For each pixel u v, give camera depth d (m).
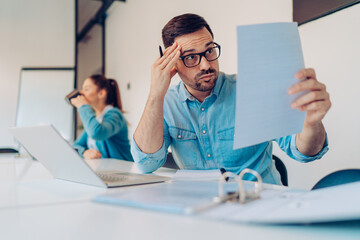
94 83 2.19
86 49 6.08
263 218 0.34
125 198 0.45
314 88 0.61
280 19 1.78
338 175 0.75
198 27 0.92
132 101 4.09
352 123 1.36
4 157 1.92
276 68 0.55
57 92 4.09
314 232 0.32
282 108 0.60
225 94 1.03
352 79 1.35
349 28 1.36
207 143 1.04
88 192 0.58
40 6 4.32
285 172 1.13
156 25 3.40
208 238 0.30
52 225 0.36
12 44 4.18
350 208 0.33
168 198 0.45
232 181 0.69
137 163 0.93
